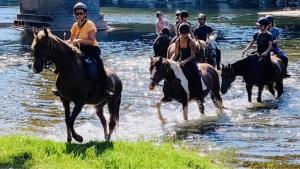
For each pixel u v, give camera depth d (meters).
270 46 18.52
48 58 10.76
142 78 23.27
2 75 24.27
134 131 14.50
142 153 10.53
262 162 11.67
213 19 61.53
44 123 15.52
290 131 14.53
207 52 21.03
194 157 10.95
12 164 9.38
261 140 13.61
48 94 19.95
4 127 14.97
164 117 16.22
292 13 68.69
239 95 19.73
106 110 16.80
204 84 15.81
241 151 12.59
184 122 15.56
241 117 16.22
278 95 19.39
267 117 16.22
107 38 42.25
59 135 14.09
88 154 10.00
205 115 16.42
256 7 84.31
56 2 53.06
